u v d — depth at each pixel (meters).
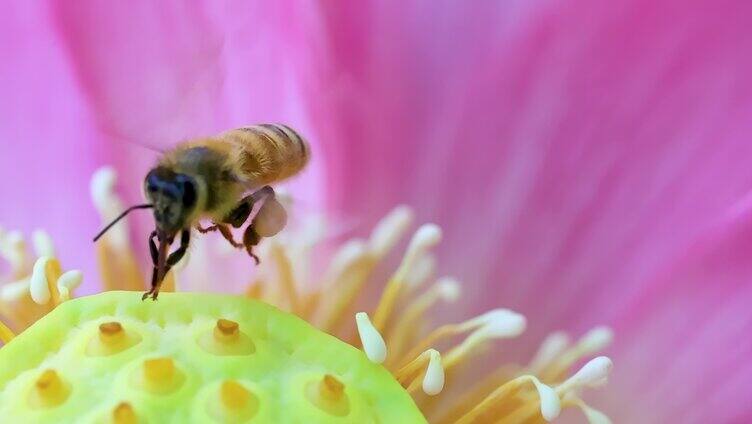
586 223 0.22
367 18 0.22
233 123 0.22
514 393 0.21
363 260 0.22
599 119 0.22
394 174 0.23
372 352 0.20
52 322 0.19
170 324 0.19
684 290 0.22
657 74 0.22
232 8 0.22
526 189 0.23
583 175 0.22
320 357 0.20
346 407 0.19
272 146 0.20
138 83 0.22
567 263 0.22
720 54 0.21
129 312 0.19
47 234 0.22
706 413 0.22
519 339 0.22
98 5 0.22
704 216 0.22
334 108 0.22
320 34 0.22
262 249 0.22
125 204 0.22
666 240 0.22
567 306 0.22
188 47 0.22
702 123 0.22
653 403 0.22
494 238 0.23
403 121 0.23
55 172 0.22
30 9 0.22
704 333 0.22
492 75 0.22
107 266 0.22
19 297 0.21
